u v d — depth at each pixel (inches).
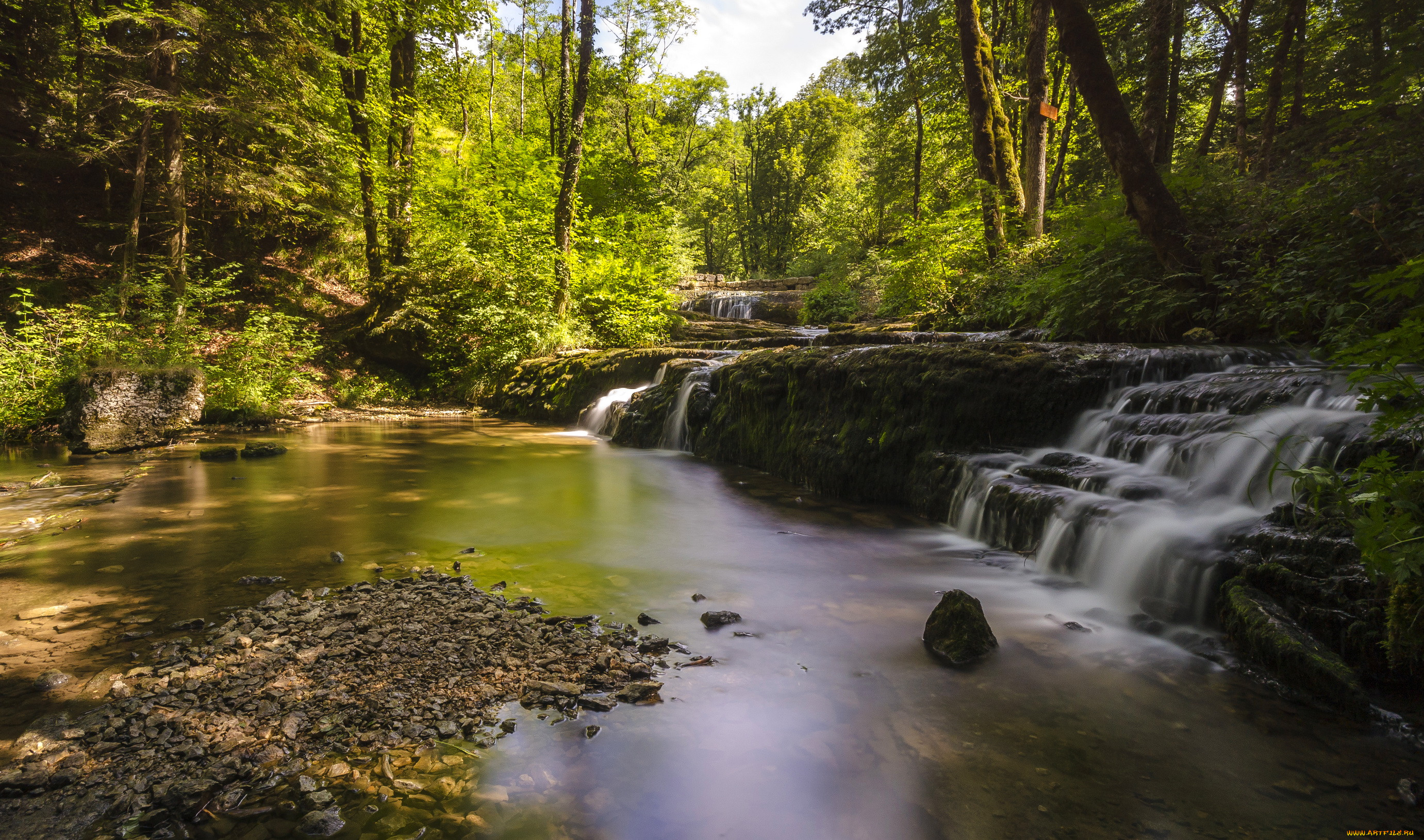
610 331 697.0
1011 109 891.4
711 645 131.0
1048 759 94.0
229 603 145.7
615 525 226.1
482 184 759.1
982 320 436.5
